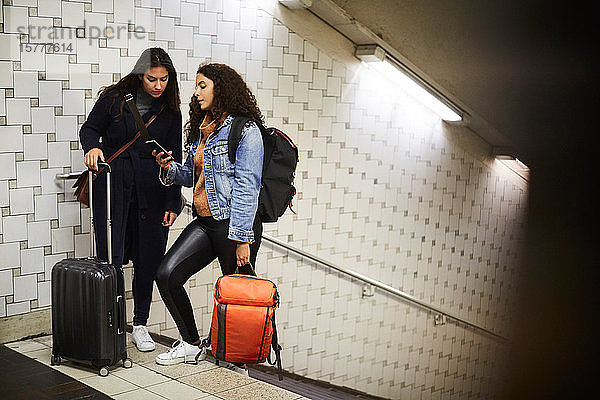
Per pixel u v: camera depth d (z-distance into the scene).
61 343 3.46
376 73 5.55
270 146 3.47
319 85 5.35
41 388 3.19
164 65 3.72
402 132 5.49
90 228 3.97
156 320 4.50
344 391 5.59
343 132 5.56
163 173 3.74
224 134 3.39
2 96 3.70
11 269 3.84
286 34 5.07
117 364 3.57
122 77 4.18
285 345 5.32
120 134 3.80
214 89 3.41
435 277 5.78
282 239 5.23
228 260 3.51
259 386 3.29
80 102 4.01
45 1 3.79
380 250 5.87
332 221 5.57
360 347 5.88
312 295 5.50
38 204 3.91
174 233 4.57
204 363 3.63
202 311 4.75
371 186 5.77
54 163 3.95
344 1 5.02
